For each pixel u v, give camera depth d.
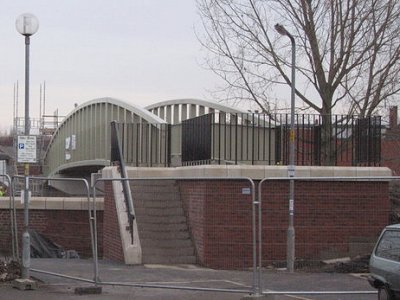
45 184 29.44
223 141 16.81
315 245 15.48
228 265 15.05
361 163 17.12
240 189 15.20
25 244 11.51
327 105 19.06
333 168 15.73
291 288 11.55
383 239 9.55
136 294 10.81
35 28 11.77
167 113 29.66
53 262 15.88
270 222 15.31
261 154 17.38
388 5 18.47
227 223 15.18
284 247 15.30
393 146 29.14
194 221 15.93
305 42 19.17
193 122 17.97
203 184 15.29
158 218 16.47
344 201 15.73
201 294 10.88
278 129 17.12
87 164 37.38
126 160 21.92
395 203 18.30
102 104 34.47
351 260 14.94
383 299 9.23
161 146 21.80
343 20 18.72
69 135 43.41
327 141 17.45
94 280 11.38
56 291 10.92
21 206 20.00
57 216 20.98
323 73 19.12
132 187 17.23
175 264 15.45
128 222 15.97
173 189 17.22
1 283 11.65
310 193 15.62
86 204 20.70
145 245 15.69
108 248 17.89
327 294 10.44
